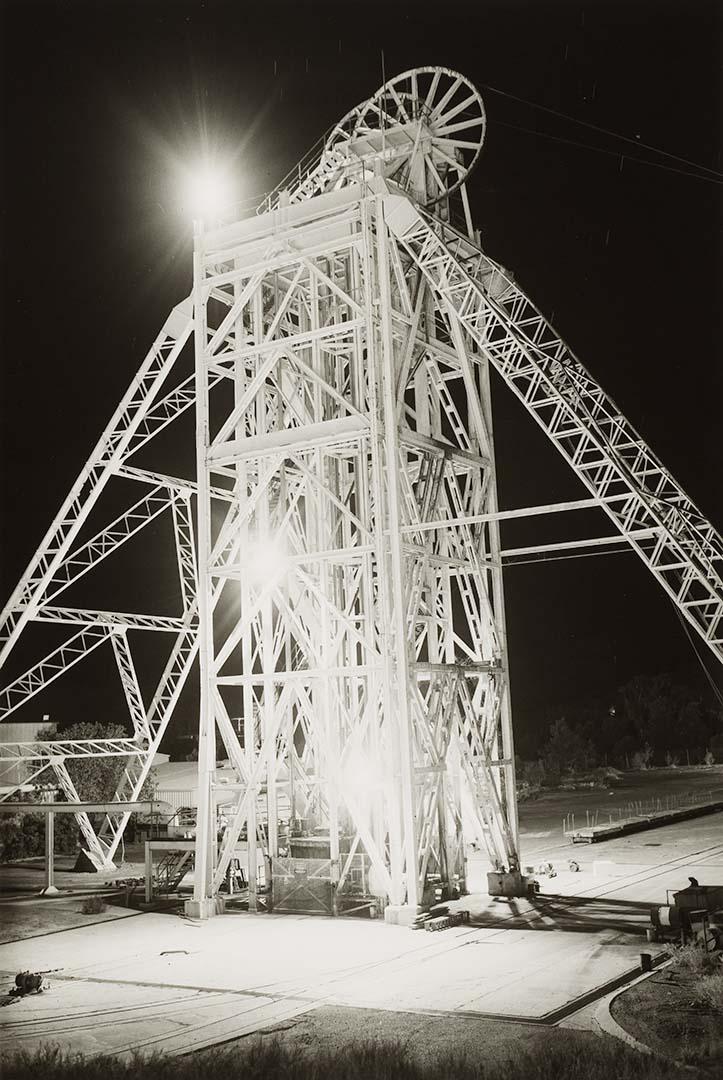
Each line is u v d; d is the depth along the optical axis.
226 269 32.31
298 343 30.36
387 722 26.41
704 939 20.05
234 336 33.06
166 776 63.62
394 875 25.73
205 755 29.00
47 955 23.67
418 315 29.80
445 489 30.12
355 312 28.70
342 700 29.23
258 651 30.23
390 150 31.89
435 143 31.88
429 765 27.19
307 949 22.73
